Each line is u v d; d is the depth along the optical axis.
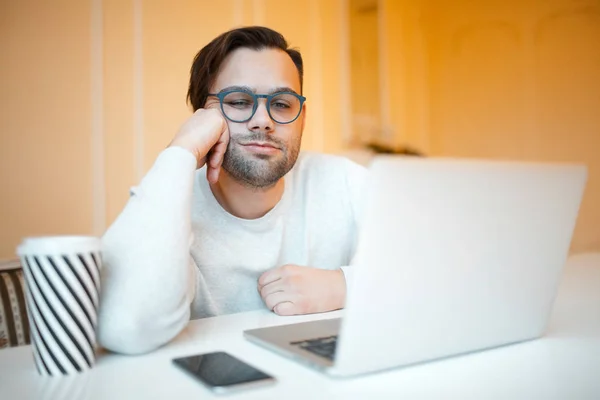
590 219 3.40
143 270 0.71
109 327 0.66
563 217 0.65
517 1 3.84
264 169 1.15
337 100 3.73
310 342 0.67
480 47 4.06
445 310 0.57
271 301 0.98
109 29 2.67
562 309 0.90
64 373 0.59
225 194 1.24
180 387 0.53
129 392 0.52
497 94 3.96
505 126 3.91
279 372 0.57
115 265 0.71
